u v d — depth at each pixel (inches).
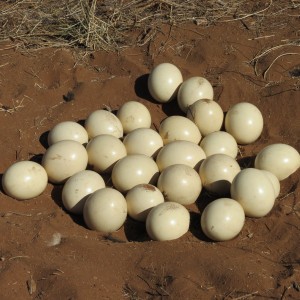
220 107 120.9
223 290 92.1
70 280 92.6
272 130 121.8
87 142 114.9
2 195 106.7
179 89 123.1
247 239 100.7
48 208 106.8
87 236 101.3
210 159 106.8
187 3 145.6
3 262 95.4
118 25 141.7
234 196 102.3
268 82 128.5
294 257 97.0
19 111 124.1
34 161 115.9
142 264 95.5
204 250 97.3
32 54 135.1
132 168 105.4
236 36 137.9
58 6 145.7
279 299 90.6
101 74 132.3
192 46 136.2
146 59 134.2
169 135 113.6
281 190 109.8
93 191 104.3
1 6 147.3
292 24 140.7
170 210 98.8
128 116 117.7
